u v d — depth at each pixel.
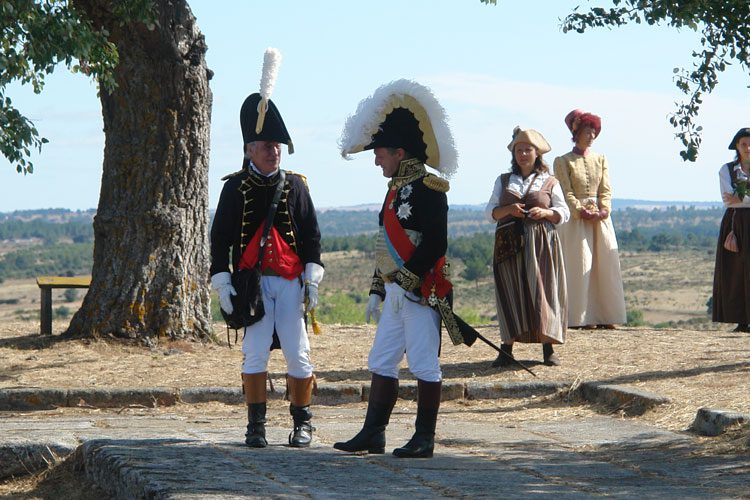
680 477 6.96
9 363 12.84
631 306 115.50
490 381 11.68
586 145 15.49
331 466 7.03
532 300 12.09
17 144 11.54
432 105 7.52
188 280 14.29
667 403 10.09
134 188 14.24
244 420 10.07
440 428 9.50
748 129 14.89
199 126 14.47
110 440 7.91
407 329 7.59
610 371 11.95
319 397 11.38
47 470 8.07
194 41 14.34
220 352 13.84
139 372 12.44
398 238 7.53
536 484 6.56
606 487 6.51
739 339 14.25
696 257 178.50
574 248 15.30
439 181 7.48
